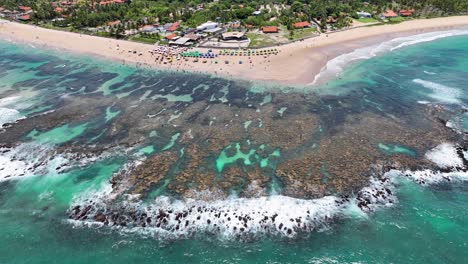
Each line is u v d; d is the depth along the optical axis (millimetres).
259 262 42281
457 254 42469
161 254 43375
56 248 44469
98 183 54906
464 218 47469
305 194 51438
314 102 80750
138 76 100625
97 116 76062
